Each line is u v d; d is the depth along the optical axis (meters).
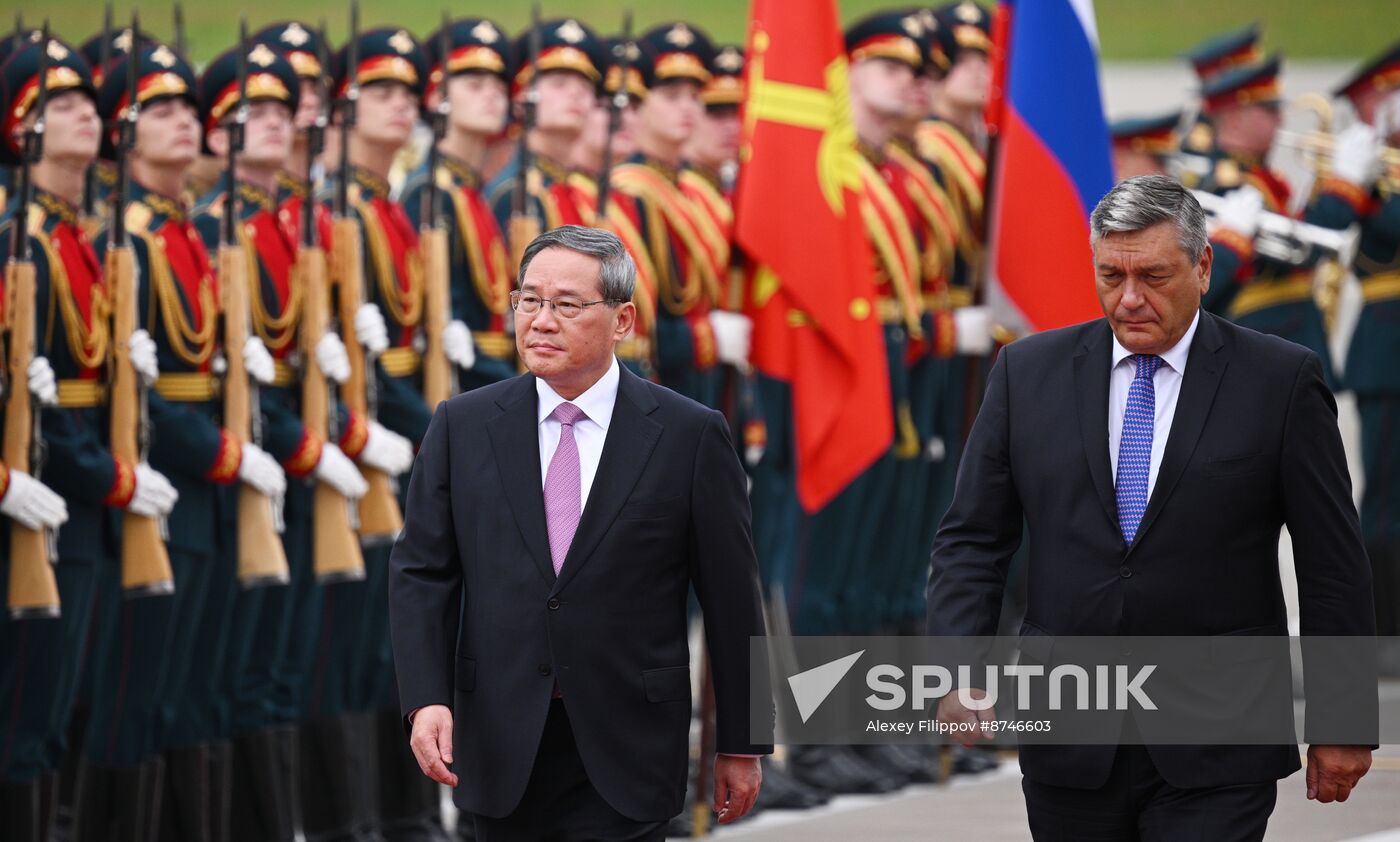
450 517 20.34
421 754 19.34
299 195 33.47
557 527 20.00
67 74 27.39
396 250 32.38
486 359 33.12
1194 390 19.36
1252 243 42.19
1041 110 33.91
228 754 29.70
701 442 20.28
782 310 36.22
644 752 19.80
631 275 20.31
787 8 35.91
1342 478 19.30
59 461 26.69
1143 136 46.19
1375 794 30.12
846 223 35.94
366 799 31.50
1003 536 20.41
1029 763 19.77
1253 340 19.55
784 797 35.19
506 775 19.61
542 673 19.69
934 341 39.66
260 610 30.36
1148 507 19.23
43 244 27.02
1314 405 19.23
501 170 37.19
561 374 20.03
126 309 27.59
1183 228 18.94
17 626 26.41
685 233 36.16
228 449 28.69
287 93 30.95
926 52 39.03
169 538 28.52
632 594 19.91
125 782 28.12
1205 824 19.00
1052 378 19.97
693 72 36.69
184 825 29.08
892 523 39.56
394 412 32.09
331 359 30.66
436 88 33.78
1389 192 46.22
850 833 32.66
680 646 20.28
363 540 31.39
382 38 32.94
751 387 37.19
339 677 31.31
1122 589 19.23
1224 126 45.62
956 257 40.84
